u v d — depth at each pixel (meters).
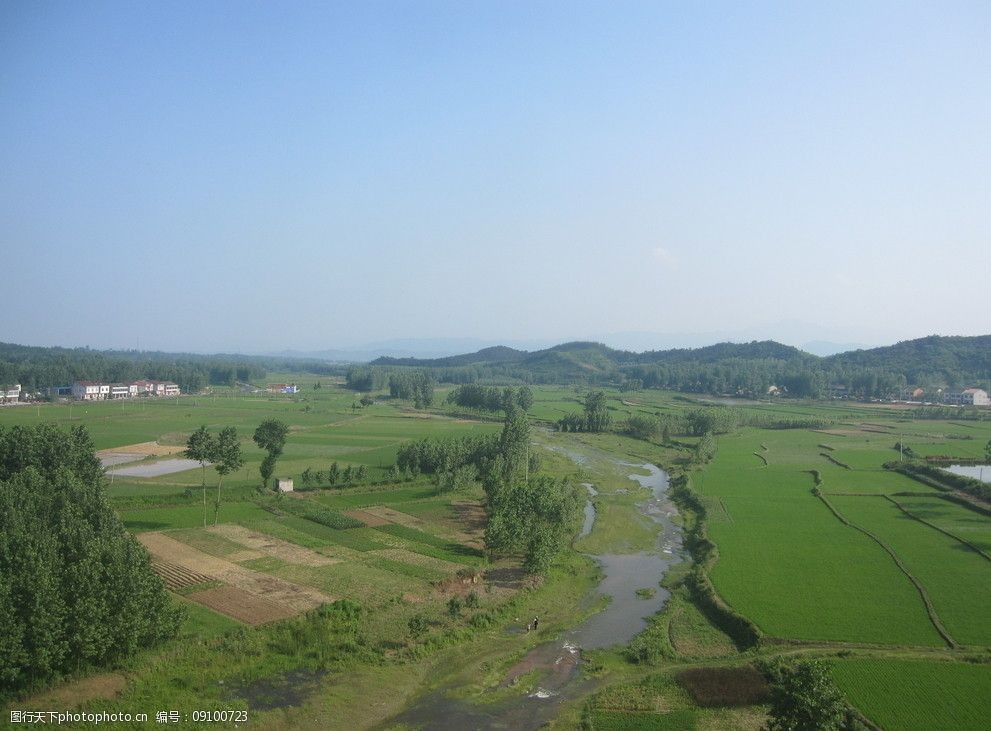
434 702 49.88
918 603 66.12
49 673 46.19
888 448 173.38
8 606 44.97
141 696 45.91
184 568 73.25
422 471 130.25
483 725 46.75
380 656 55.16
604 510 110.38
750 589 70.38
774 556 81.94
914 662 53.34
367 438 182.75
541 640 60.94
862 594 68.75
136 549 54.41
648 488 132.12
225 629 57.72
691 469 143.75
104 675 48.28
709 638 61.16
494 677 53.81
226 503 103.00
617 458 168.88
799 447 177.62
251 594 66.44
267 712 46.03
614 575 79.50
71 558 51.56
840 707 40.75
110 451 152.50
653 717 47.31
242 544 82.56
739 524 97.44
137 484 115.94
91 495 70.06
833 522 98.38
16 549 49.84
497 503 97.50
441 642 58.50
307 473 120.44
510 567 79.12
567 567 80.50
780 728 41.91
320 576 72.31
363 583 70.69
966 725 44.22
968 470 140.50
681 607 68.44
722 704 48.91
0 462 91.19
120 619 49.19
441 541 87.69
